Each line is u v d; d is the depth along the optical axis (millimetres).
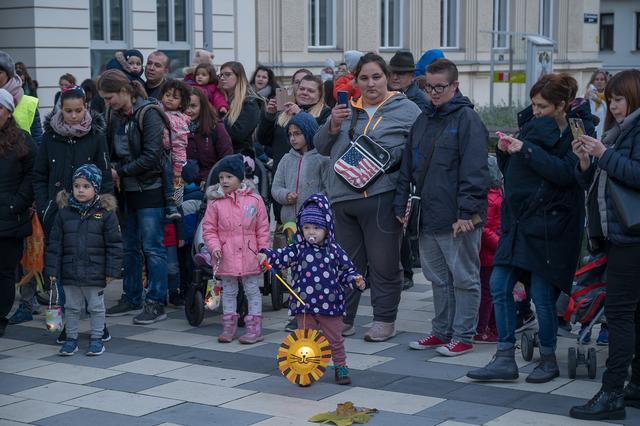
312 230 6629
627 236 5812
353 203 7723
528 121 6797
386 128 7699
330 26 21516
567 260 6637
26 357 7523
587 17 30328
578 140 5914
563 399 6359
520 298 7891
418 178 7371
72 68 15414
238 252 7871
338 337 6727
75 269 7465
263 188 9023
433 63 7285
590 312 6793
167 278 8828
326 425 5918
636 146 5812
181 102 8969
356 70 7812
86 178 7434
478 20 25812
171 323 8562
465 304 7379
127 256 8805
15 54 15125
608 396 5957
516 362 7203
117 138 8547
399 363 7227
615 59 49344
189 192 9055
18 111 8656
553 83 6523
